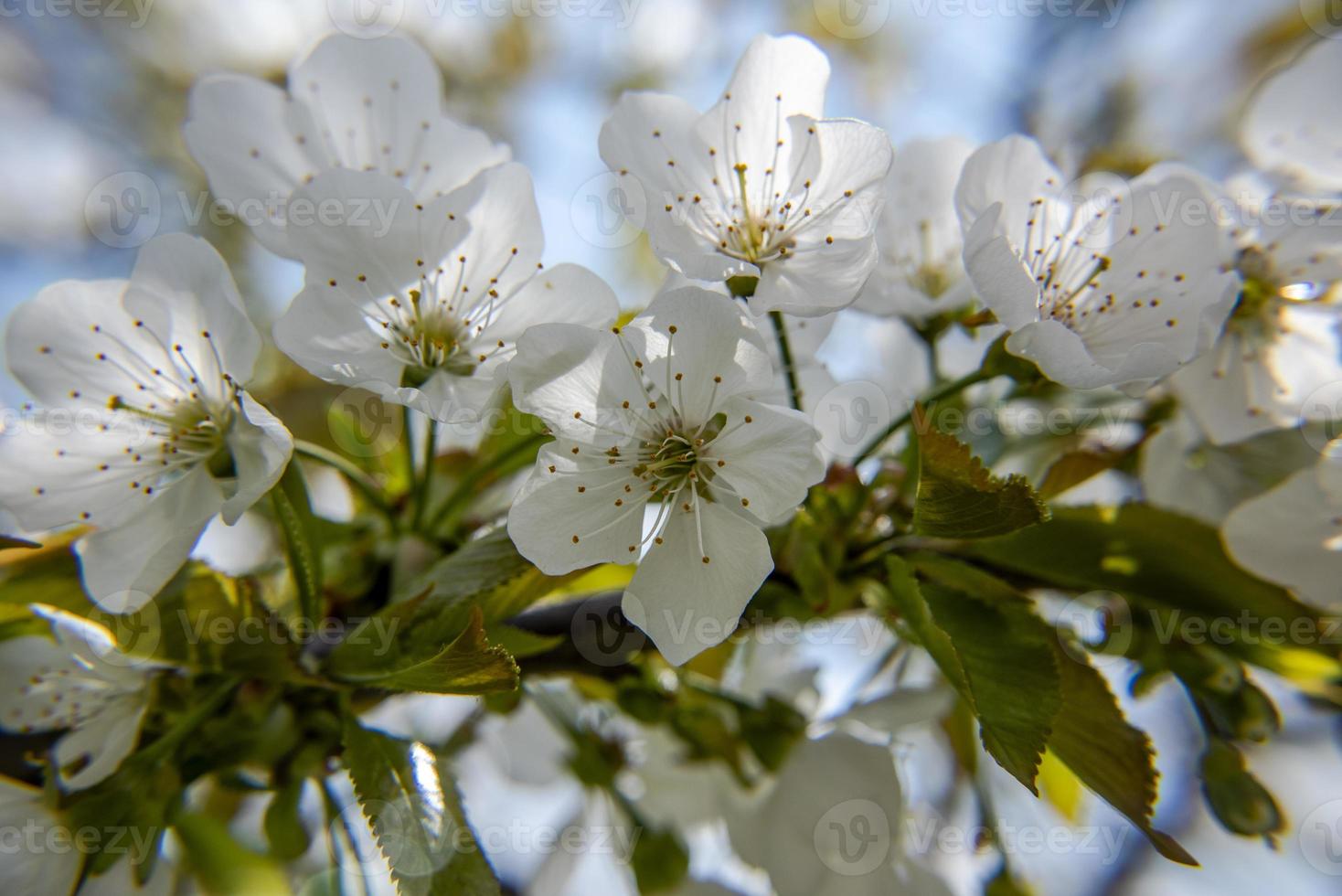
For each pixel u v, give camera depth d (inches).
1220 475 8.8
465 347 8.1
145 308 8.0
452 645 7.4
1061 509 8.3
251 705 7.9
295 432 9.7
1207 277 8.2
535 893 10.0
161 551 7.8
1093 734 7.8
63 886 7.8
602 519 7.8
